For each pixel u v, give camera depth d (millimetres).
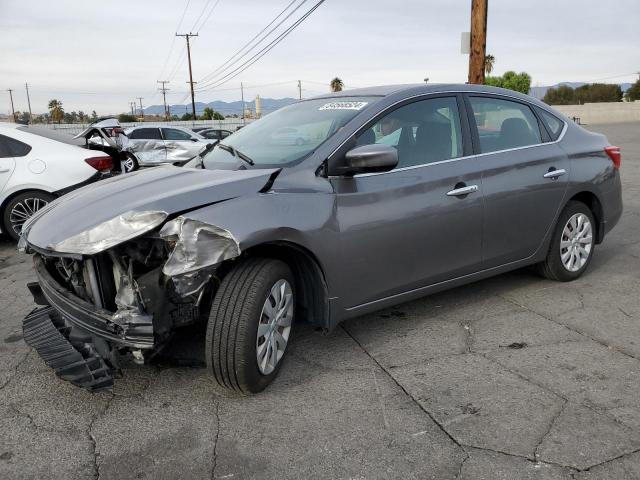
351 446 2658
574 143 4707
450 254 3844
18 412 3043
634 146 18156
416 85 4023
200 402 3094
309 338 3857
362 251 3379
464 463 2506
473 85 4277
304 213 3119
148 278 2881
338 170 3326
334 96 4148
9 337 4074
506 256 4246
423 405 2982
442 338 3805
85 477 2500
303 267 3326
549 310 4246
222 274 3127
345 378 3303
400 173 3584
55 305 3201
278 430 2809
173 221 2789
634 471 2410
